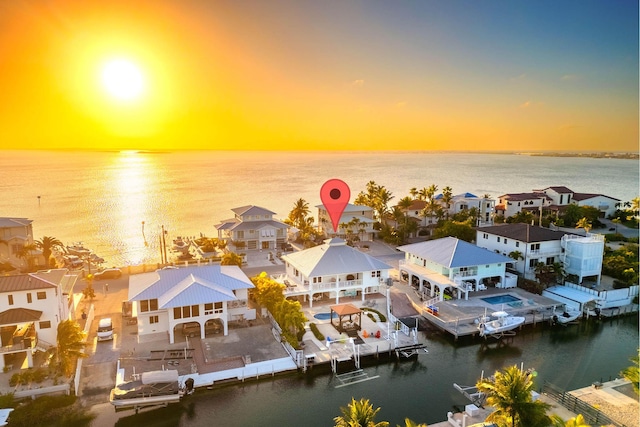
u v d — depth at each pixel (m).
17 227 73.75
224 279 50.00
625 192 181.75
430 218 100.19
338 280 55.03
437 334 48.91
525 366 42.41
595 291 55.72
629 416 32.59
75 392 35.62
